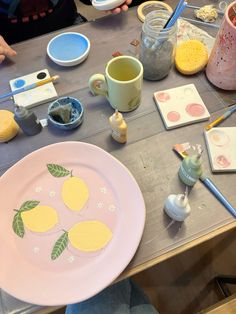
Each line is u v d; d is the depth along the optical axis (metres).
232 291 1.05
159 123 0.65
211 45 0.75
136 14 0.82
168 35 0.62
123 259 0.48
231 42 0.57
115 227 0.52
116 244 0.50
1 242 0.51
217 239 1.14
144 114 0.66
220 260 1.11
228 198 0.55
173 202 0.50
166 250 0.50
